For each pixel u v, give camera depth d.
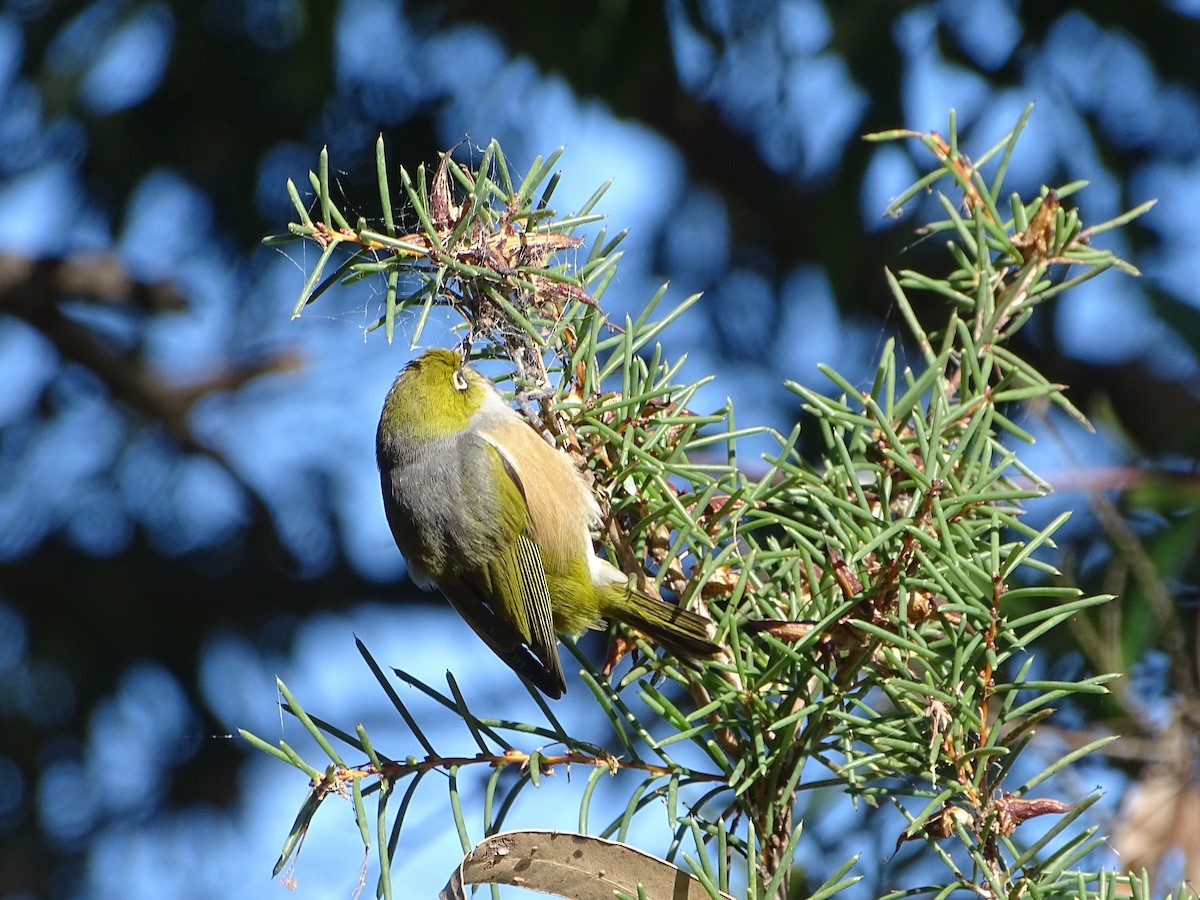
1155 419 12.70
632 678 5.25
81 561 14.26
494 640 7.34
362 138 12.25
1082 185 5.49
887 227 12.12
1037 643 8.07
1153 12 11.23
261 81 12.52
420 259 5.19
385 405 7.85
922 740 4.68
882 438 5.14
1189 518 8.50
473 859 4.49
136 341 14.18
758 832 4.86
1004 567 4.59
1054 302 11.62
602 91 11.59
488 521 7.25
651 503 5.76
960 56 11.21
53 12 12.06
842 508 4.78
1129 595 8.20
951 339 5.06
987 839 4.53
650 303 5.59
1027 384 5.50
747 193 13.59
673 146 13.55
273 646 14.55
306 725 4.60
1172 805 7.00
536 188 5.33
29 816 13.57
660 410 5.71
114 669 14.18
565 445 6.08
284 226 12.67
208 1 12.41
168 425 14.06
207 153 12.77
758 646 5.15
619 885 4.57
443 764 4.68
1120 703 7.43
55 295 13.19
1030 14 11.25
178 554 14.55
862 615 4.78
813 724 4.81
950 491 4.91
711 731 5.12
